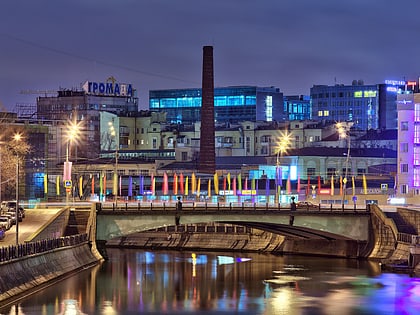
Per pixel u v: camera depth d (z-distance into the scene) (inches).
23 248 6446.9
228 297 6761.8
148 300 6530.5
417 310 6299.2
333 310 6279.5
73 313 5905.5
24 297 6264.8
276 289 7170.3
